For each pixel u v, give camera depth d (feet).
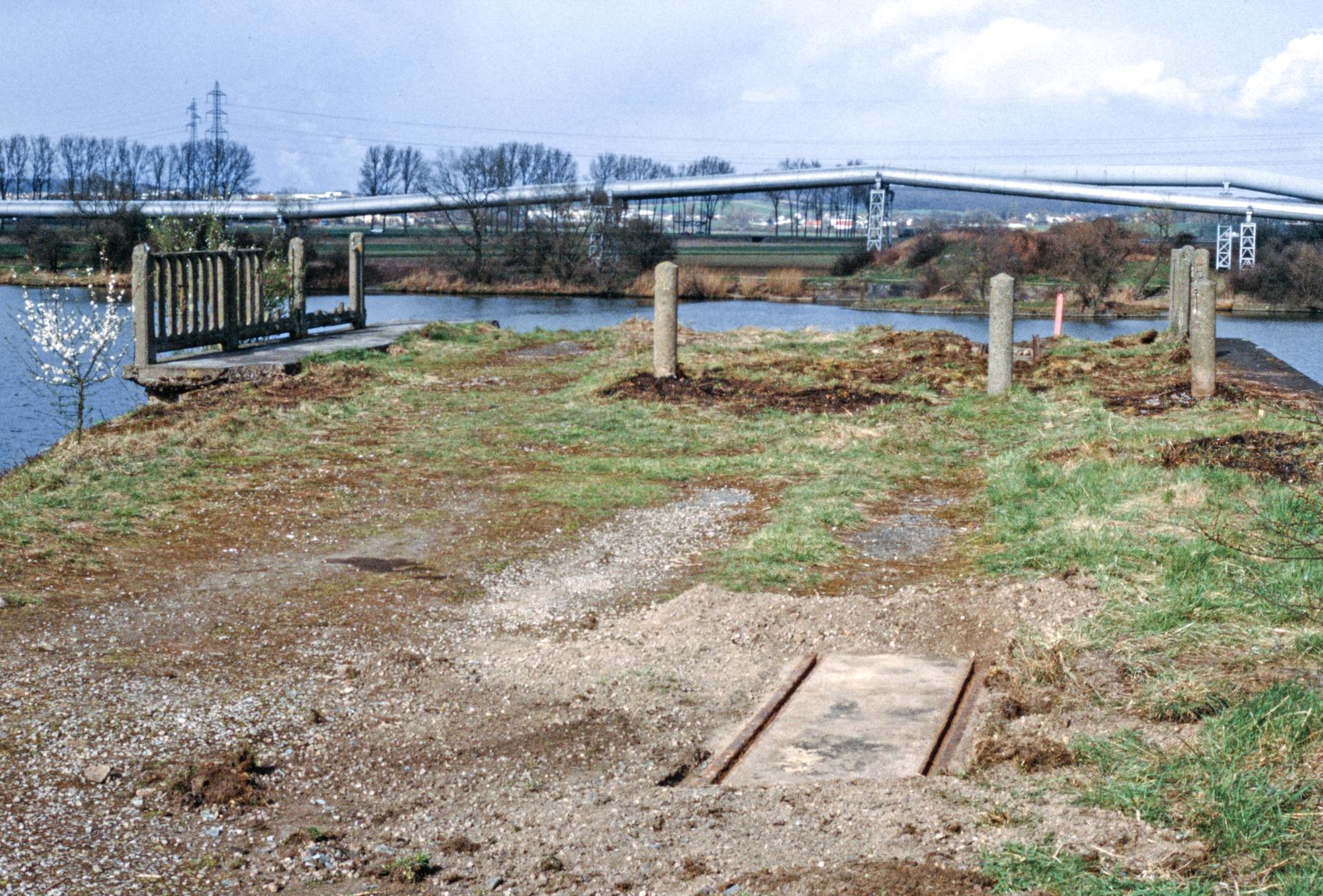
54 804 15.83
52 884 13.74
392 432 43.88
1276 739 15.76
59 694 19.56
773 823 14.82
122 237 213.05
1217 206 231.50
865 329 74.79
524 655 22.02
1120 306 188.85
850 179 290.35
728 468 38.78
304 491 35.01
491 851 14.67
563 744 18.16
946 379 54.65
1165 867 13.07
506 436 43.50
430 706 19.70
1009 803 14.90
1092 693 18.71
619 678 20.74
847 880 13.12
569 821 15.29
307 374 54.75
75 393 74.43
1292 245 205.05
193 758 17.39
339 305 73.77
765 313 171.83
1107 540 26.27
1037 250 214.07
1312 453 33.19
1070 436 40.96
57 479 33.94
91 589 25.30
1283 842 13.50
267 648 22.30
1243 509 27.53
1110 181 285.84
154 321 53.57
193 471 36.32
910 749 17.42
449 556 28.73
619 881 13.62
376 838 15.23
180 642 22.44
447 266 232.94
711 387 51.75
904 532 31.01
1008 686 19.69
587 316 156.35
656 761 17.39
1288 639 19.70
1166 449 34.83
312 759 17.67
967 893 12.75
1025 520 29.53
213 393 49.34
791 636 22.76
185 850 14.76
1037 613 22.56
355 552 29.04
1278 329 141.28
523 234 229.25
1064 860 13.20
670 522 32.09
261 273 62.95
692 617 23.61
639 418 46.24
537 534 30.81
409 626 23.76
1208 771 15.20
